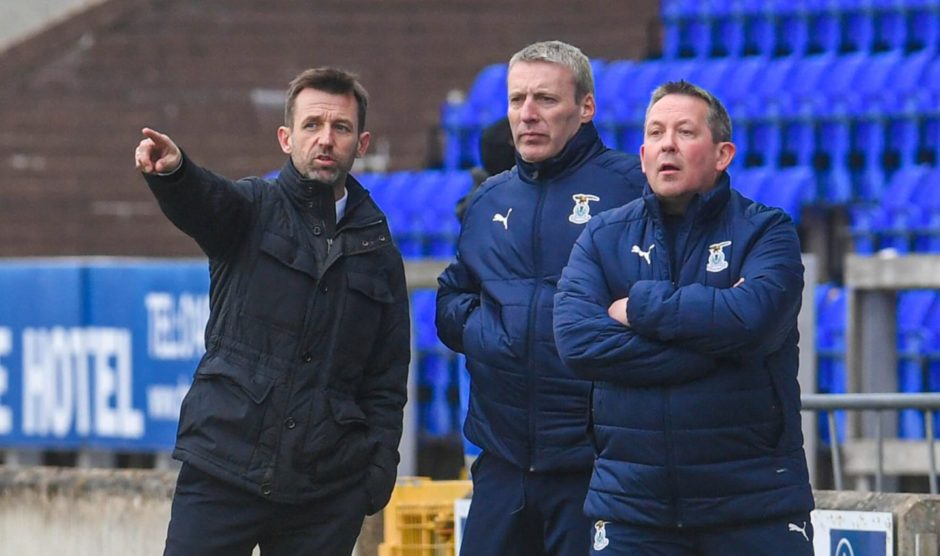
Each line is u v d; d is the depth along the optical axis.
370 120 57.00
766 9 49.28
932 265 24.47
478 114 50.62
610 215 14.38
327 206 15.20
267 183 15.30
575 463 15.35
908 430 31.81
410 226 47.84
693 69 47.94
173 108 60.38
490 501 16.02
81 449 33.69
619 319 13.68
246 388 14.77
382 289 15.38
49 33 62.03
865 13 47.66
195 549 14.95
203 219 14.63
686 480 13.41
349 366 15.24
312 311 14.96
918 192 41.19
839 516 17.53
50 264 33.91
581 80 15.79
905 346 36.31
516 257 15.71
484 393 15.88
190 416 14.95
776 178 43.22
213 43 61.44
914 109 43.91
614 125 48.19
